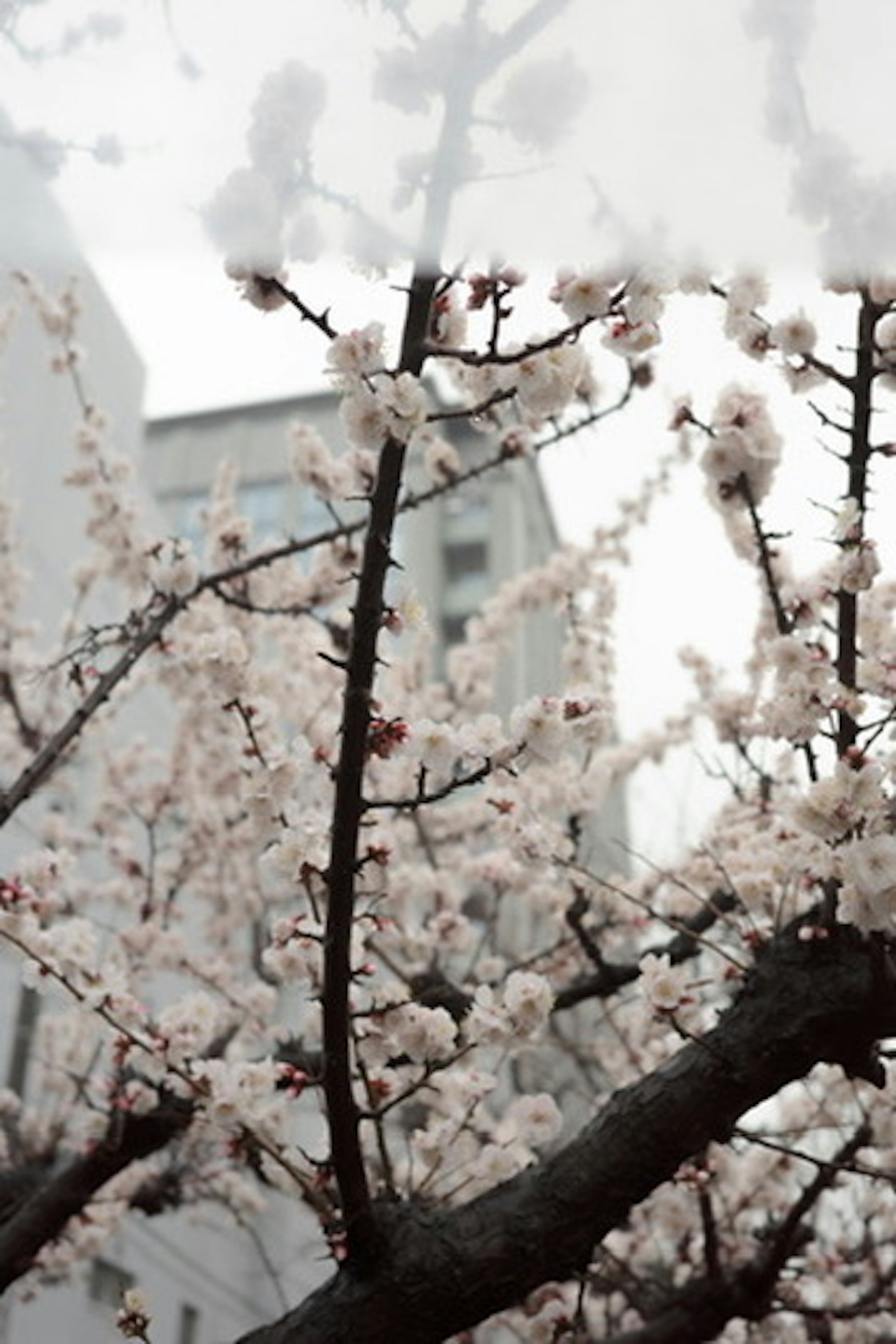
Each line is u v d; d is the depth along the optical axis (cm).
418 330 229
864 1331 520
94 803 852
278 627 752
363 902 425
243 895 757
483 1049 309
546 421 402
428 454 502
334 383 228
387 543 233
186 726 739
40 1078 754
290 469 523
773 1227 488
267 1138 328
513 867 577
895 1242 552
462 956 629
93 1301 992
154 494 2592
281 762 323
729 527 428
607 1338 491
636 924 573
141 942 582
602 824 1283
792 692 280
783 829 375
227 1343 1228
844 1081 511
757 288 280
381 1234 278
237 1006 559
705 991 437
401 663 728
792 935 312
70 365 629
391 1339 274
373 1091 315
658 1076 301
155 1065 344
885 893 253
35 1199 446
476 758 276
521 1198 289
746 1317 450
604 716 280
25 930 346
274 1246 1298
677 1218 530
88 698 400
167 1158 782
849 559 282
